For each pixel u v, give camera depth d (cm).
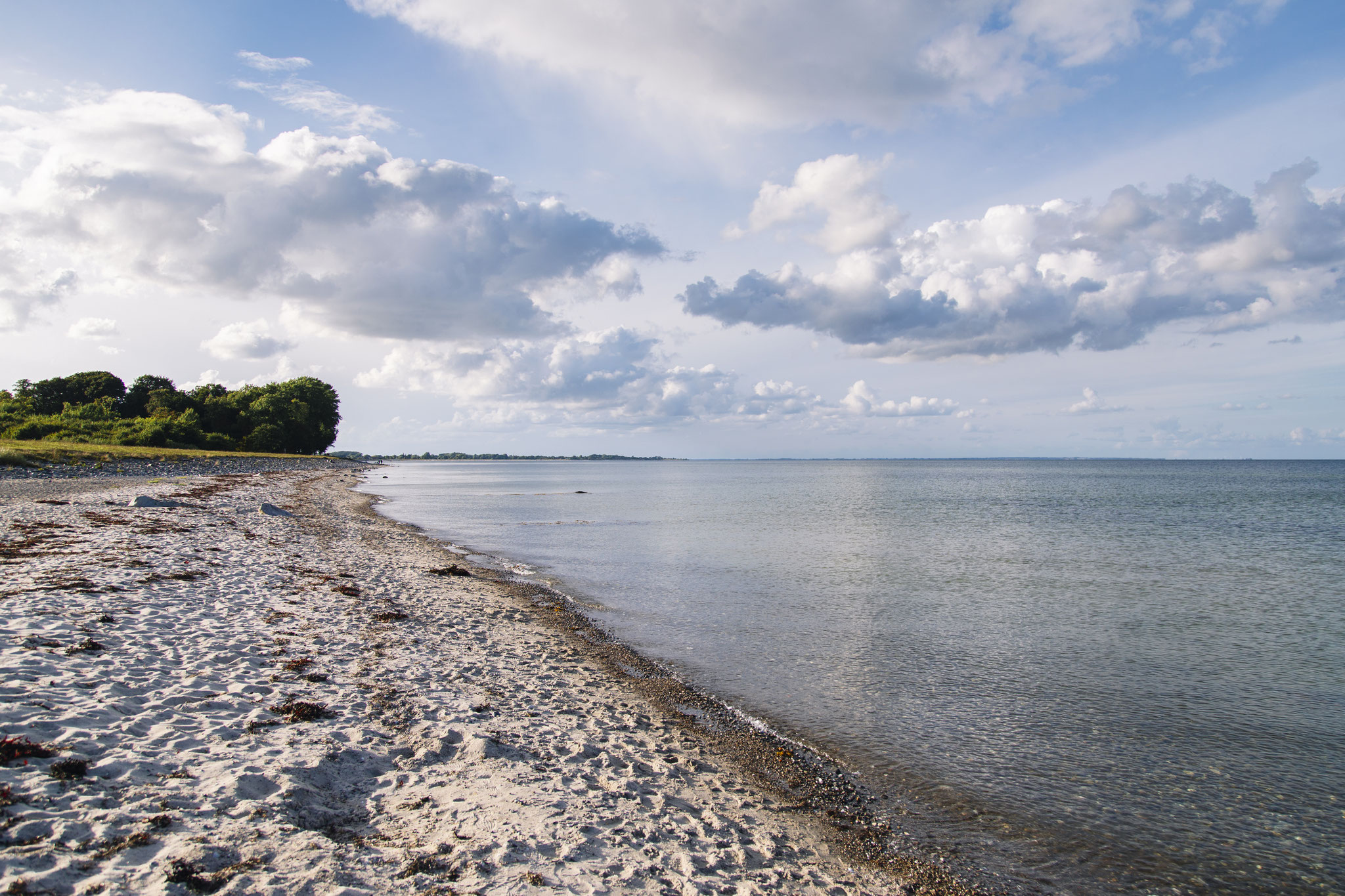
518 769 767
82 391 11506
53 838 488
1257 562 2884
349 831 585
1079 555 3059
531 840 599
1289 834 800
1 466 4800
